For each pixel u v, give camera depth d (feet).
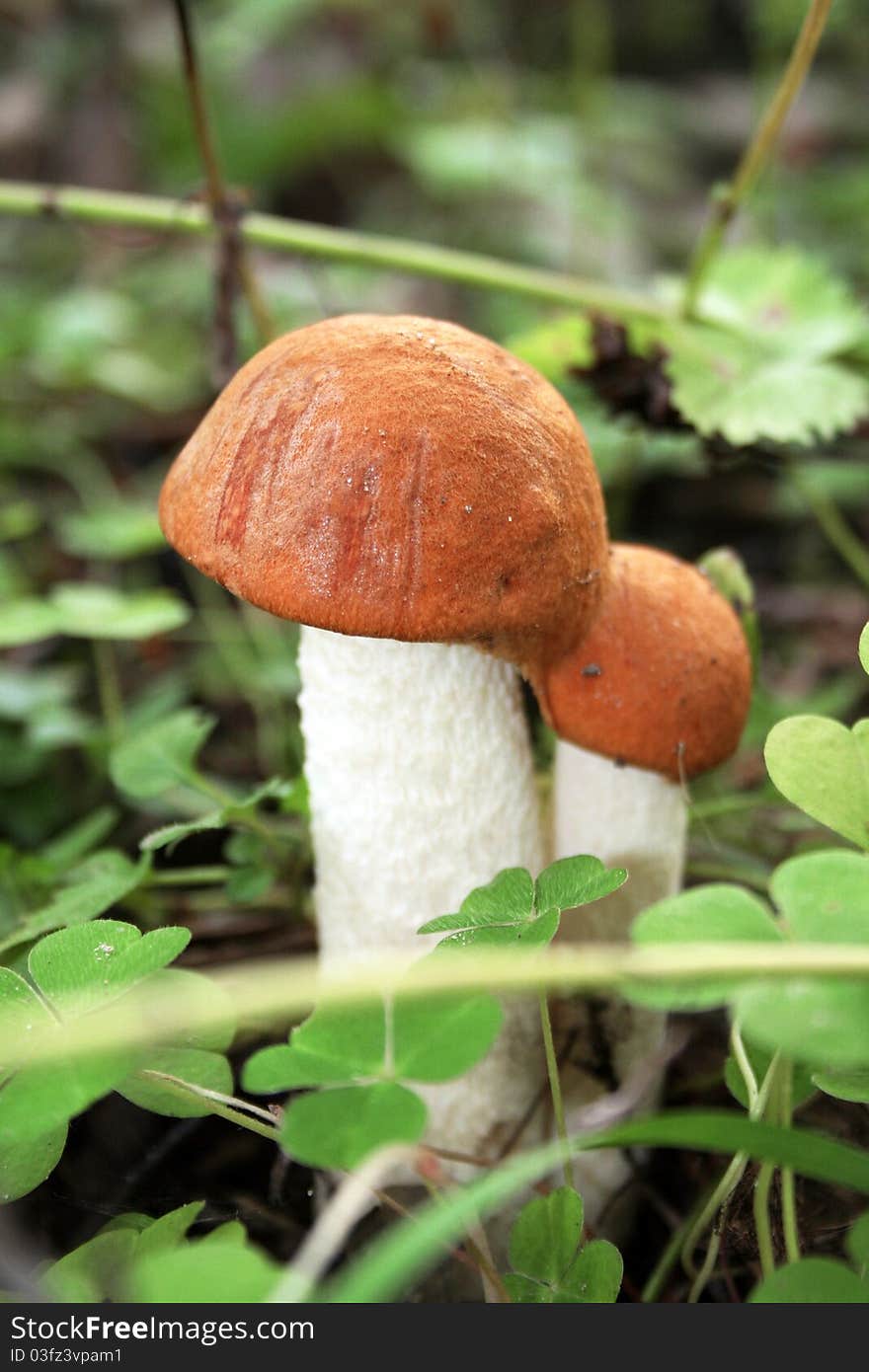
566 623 0.51
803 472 1.19
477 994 0.41
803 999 0.39
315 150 1.98
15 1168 0.45
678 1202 0.60
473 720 0.54
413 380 0.47
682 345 0.86
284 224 0.94
